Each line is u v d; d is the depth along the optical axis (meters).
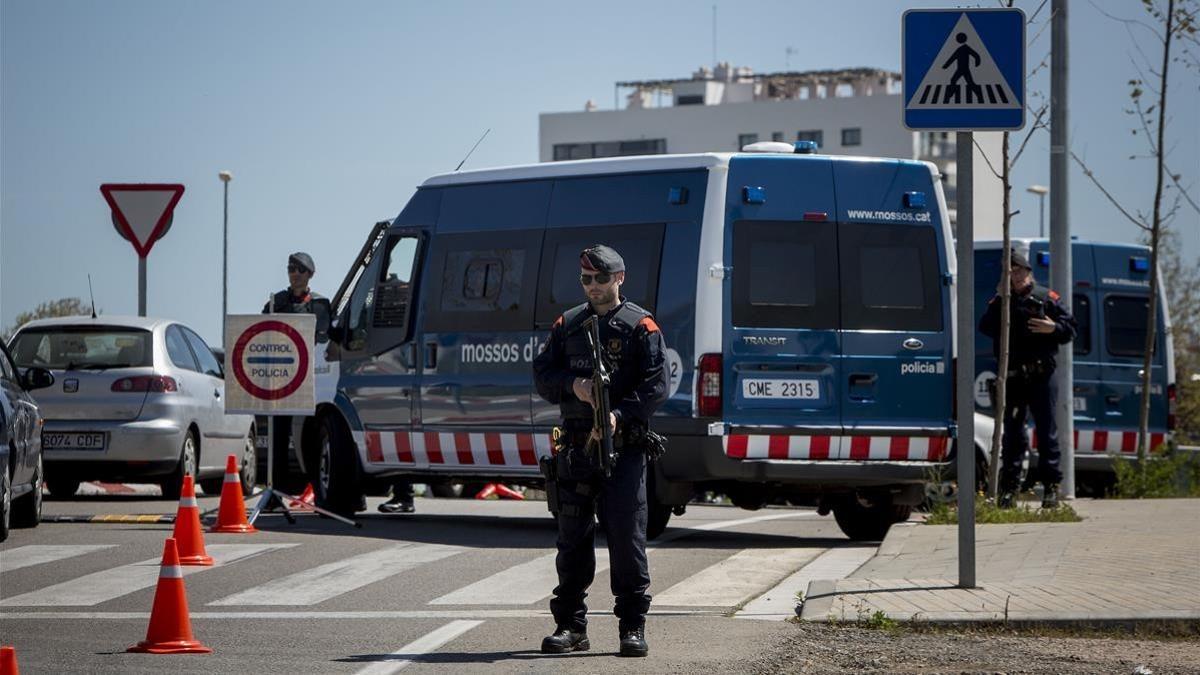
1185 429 61.31
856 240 22.25
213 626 14.90
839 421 21.98
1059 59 27.09
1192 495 28.88
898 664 12.62
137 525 24.11
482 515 27.52
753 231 21.91
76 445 28.98
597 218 22.89
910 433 22.23
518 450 23.53
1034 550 18.53
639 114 190.50
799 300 21.95
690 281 21.80
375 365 25.45
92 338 29.53
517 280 23.67
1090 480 34.84
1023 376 24.41
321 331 25.72
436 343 24.58
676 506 22.42
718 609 15.80
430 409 24.59
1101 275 34.72
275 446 26.86
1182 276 73.12
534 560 19.62
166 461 29.28
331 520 25.23
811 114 183.25
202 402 30.78
